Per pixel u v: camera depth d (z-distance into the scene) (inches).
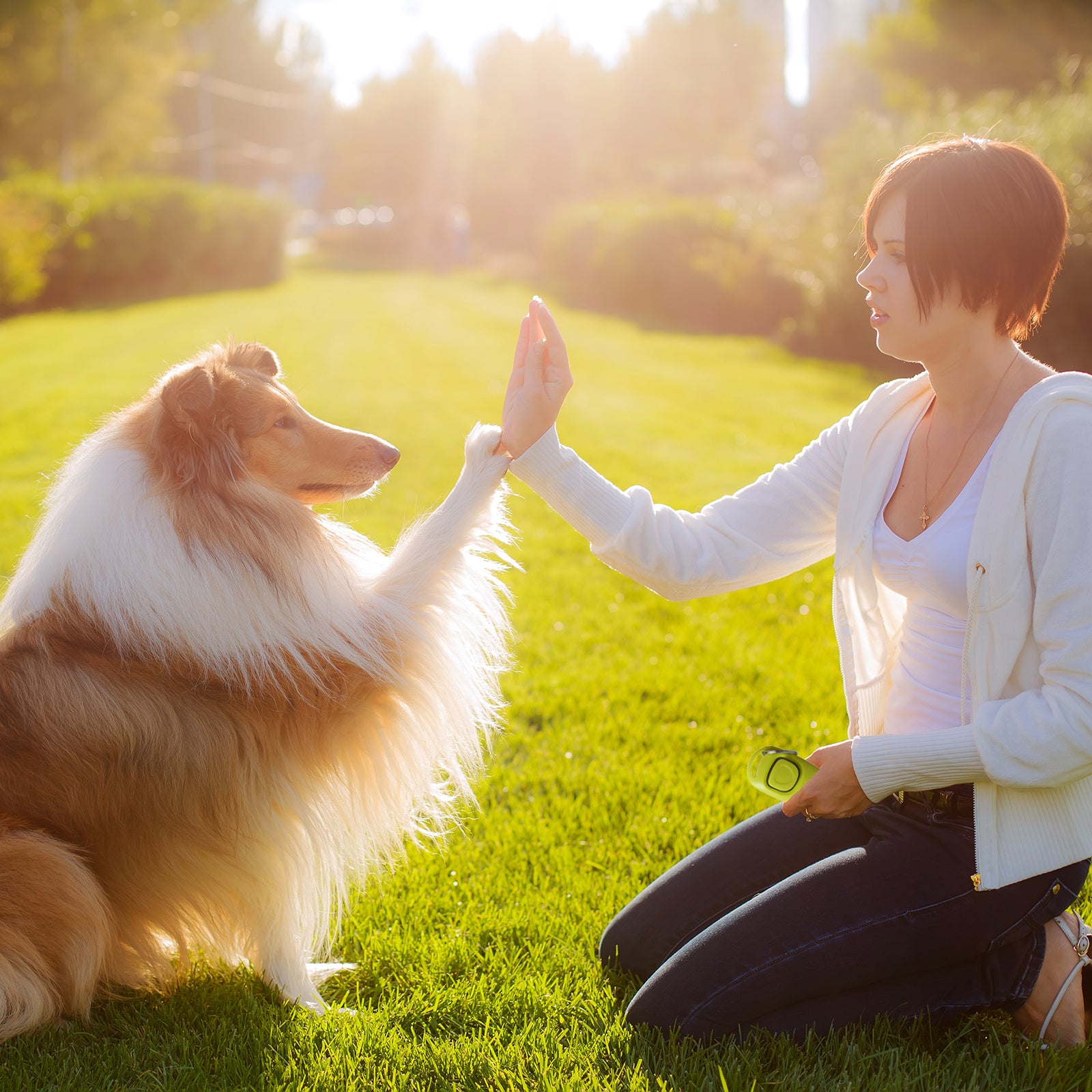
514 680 183.8
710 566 103.4
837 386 548.1
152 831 98.3
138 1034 95.0
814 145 1801.2
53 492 106.7
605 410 460.1
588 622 218.4
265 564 101.6
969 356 85.7
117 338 665.0
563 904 115.8
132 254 956.0
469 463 110.0
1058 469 79.2
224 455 103.5
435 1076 88.6
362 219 2139.5
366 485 118.3
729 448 377.7
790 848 98.6
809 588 243.1
